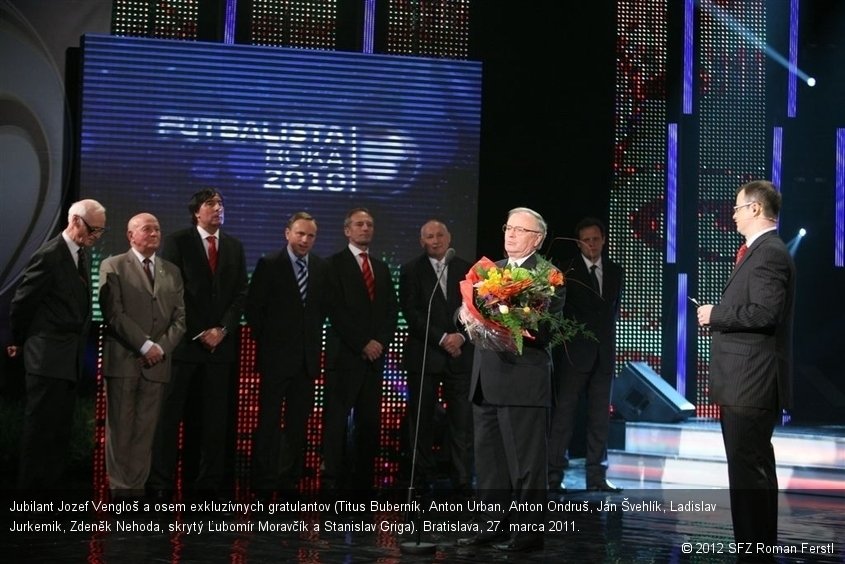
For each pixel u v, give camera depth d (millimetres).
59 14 7203
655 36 8164
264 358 6277
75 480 6488
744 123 8297
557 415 6492
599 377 6535
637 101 8141
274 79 7426
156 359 5668
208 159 7312
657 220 8188
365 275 6555
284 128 7426
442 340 6434
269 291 6340
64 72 7188
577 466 7477
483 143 7820
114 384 5668
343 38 7680
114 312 5680
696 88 8234
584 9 7996
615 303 6625
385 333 6527
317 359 6355
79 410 6797
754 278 3975
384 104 7551
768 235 4062
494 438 4465
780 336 4027
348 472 7117
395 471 7383
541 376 4289
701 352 8227
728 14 8266
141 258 5836
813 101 8375
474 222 7633
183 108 7293
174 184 7258
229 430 7121
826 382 8625
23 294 5449
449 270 6613
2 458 6539
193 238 6199
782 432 6961
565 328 4324
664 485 6703
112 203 7176
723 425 4066
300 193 7426
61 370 5492
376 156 7531
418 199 7570
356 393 6438
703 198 8242
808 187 8430
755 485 3977
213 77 7336
